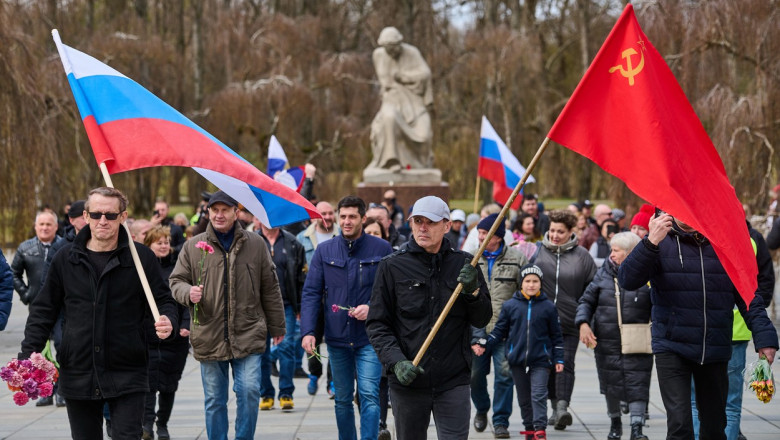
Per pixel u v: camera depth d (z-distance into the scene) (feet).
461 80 170.30
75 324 25.67
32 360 24.84
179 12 165.17
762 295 32.89
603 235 69.21
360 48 184.55
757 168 87.45
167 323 25.39
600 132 27.43
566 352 40.75
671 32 94.84
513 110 160.45
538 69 157.89
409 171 94.32
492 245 39.93
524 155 167.73
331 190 161.48
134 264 26.17
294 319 45.32
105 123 29.09
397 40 96.68
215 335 31.96
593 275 41.27
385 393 37.37
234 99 148.46
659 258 28.68
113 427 25.89
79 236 26.12
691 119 28.25
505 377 38.73
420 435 25.49
